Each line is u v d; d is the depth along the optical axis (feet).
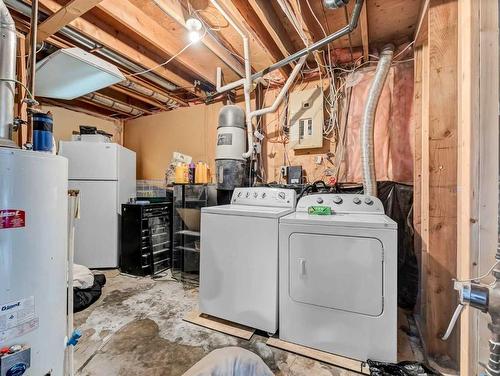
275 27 6.77
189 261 9.72
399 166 7.82
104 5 6.05
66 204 3.65
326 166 8.96
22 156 2.90
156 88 10.87
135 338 5.87
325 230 5.40
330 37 6.40
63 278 3.57
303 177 9.30
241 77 9.53
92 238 10.80
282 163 9.76
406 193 7.54
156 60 9.11
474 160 3.56
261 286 5.94
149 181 13.58
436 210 5.10
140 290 8.67
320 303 5.41
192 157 12.17
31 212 2.99
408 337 5.91
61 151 10.63
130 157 12.19
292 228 5.69
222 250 6.45
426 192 6.15
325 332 5.34
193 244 9.81
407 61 7.77
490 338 3.06
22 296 2.90
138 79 10.01
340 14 6.76
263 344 5.66
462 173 3.81
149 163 13.64
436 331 5.05
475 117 3.56
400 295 7.41
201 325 6.37
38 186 3.07
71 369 3.91
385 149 7.98
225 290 6.37
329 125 8.86
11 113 3.43
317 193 7.77
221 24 7.13
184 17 6.35
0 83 3.31
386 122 7.99
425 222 6.11
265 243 5.93
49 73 7.31
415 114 6.92
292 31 7.51
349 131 8.59
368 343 5.03
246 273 6.12
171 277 10.04
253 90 10.07
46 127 3.51
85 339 5.83
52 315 3.32
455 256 4.98
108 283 9.35
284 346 5.52
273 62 8.41
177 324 6.46
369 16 6.86
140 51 8.52
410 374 4.62
